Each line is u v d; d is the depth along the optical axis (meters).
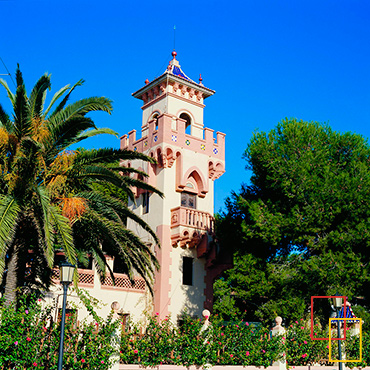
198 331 17.12
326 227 26.52
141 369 15.49
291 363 19.88
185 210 29.36
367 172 26.69
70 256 14.21
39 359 13.09
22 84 15.85
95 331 14.72
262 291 26.30
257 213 26.31
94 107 17.33
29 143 15.41
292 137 27.41
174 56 34.97
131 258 17.91
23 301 14.96
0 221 13.80
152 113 33.03
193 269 29.84
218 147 33.03
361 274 25.41
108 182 17.47
